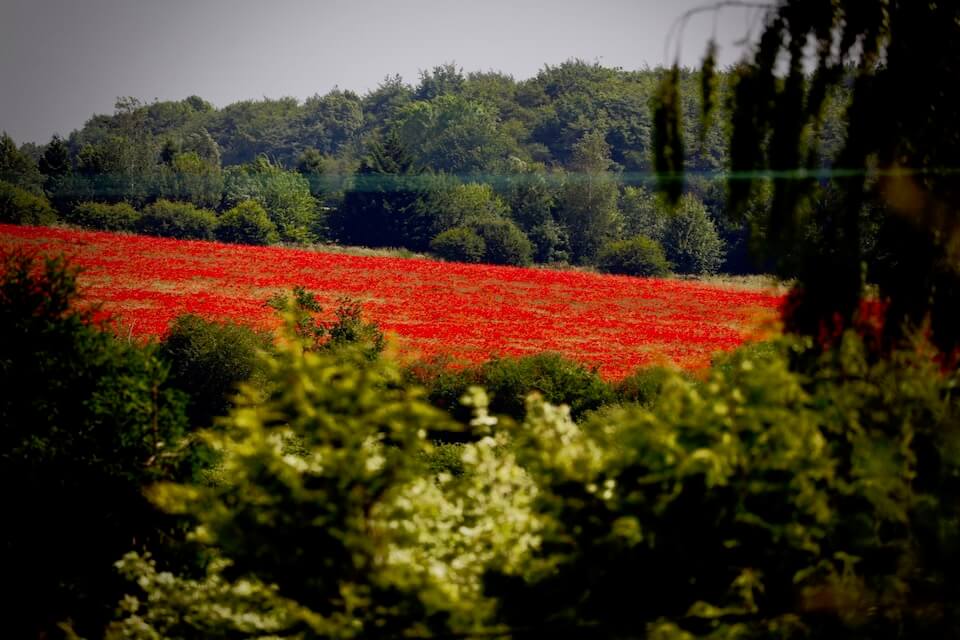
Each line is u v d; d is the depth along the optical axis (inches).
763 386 871.1
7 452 1462.8
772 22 1032.8
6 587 1325.0
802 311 1007.0
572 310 5226.4
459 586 892.6
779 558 866.8
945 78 1040.2
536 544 898.1
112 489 1392.7
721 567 872.9
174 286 5492.1
